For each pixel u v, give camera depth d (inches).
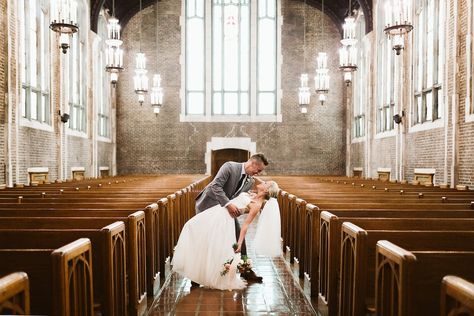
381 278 125.4
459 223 172.1
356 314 145.9
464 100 434.6
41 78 548.4
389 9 380.8
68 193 313.9
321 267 208.1
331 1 853.8
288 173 874.1
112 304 149.6
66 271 113.9
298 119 873.5
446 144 464.1
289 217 325.1
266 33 880.3
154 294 224.1
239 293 226.1
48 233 150.6
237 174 233.8
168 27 872.9
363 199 265.0
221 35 877.8
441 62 491.2
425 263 114.7
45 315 125.0
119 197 298.5
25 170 486.0
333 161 872.3
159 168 871.7
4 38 436.8
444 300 86.9
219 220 229.0
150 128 871.7
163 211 263.4
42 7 554.6
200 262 228.5
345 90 871.1
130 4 850.1
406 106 581.3
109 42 545.3
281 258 319.9
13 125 450.3
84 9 703.7
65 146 604.7
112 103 856.3
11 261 124.9
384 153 660.7
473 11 418.6
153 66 870.4
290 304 209.0
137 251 191.9
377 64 712.4
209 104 871.7
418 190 358.0
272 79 880.3
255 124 874.1
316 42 874.8
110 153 852.0
